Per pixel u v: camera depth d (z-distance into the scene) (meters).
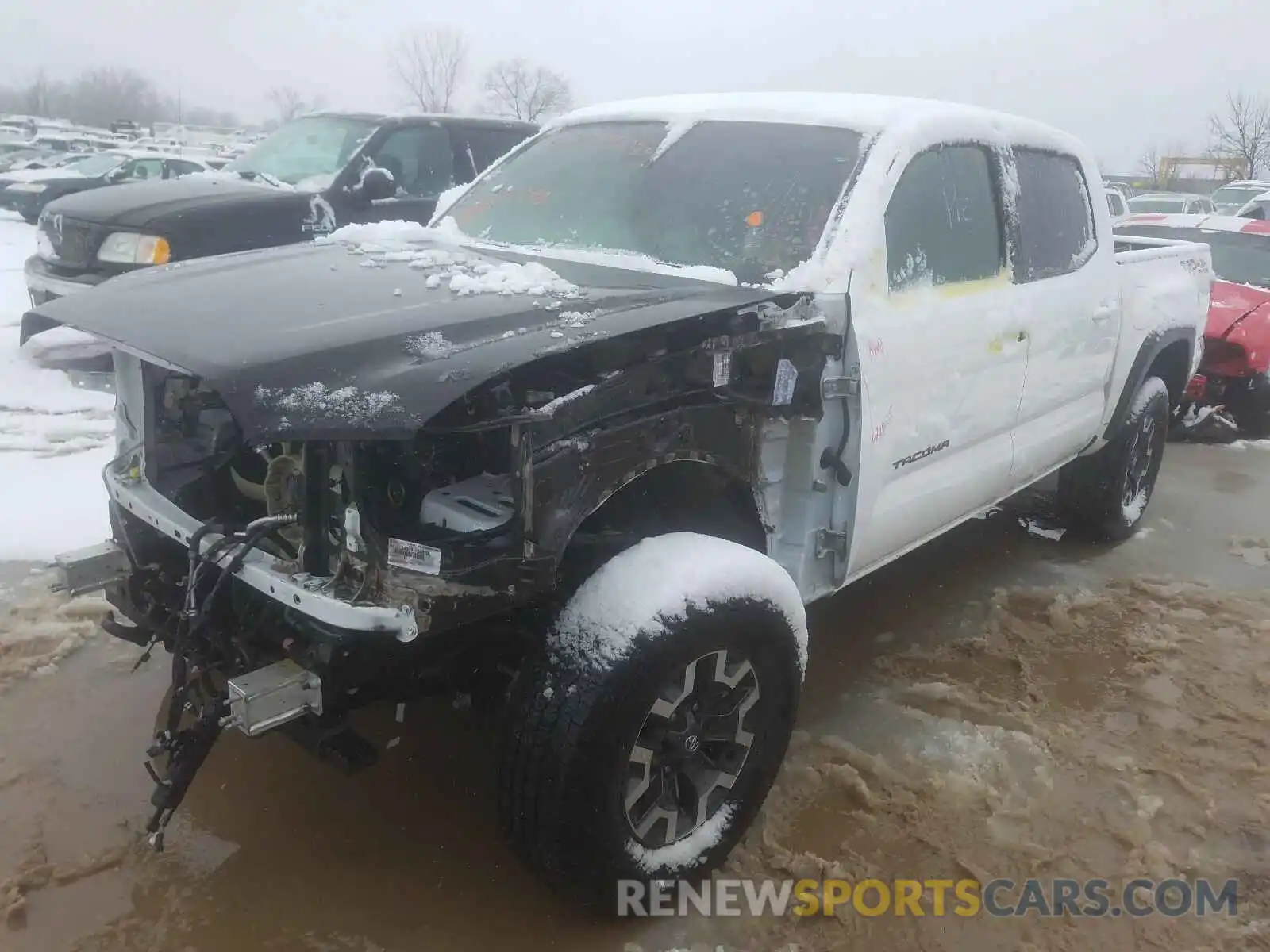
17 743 3.07
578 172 3.66
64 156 26.02
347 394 1.97
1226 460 7.18
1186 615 4.46
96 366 3.04
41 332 2.85
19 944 2.36
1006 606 4.50
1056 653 4.09
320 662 2.13
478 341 2.19
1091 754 3.37
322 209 6.50
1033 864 2.83
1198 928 2.63
